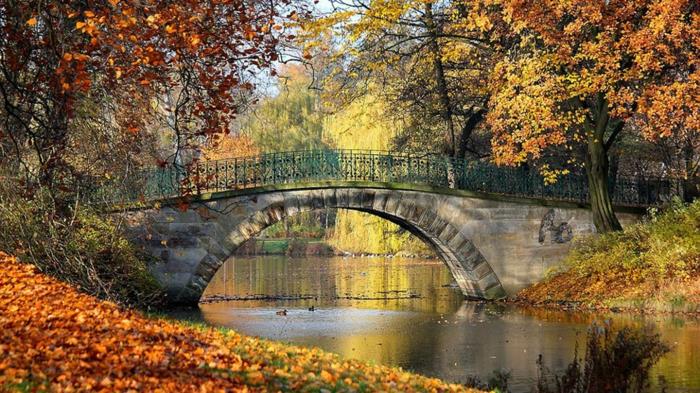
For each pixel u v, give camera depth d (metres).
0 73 16.91
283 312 28.38
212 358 11.81
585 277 30.36
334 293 36.81
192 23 15.35
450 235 32.12
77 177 18.70
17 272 15.60
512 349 21.06
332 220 88.12
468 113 36.31
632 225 31.12
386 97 36.59
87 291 17.67
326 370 12.80
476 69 34.56
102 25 15.38
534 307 29.83
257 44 16.75
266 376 11.34
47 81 16.50
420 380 13.74
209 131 17.67
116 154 20.20
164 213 29.33
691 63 27.16
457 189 32.00
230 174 31.16
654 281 27.86
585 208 32.69
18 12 15.66
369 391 11.77
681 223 29.41
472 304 31.70
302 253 67.44
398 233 58.16
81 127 19.84
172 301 29.62
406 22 33.19
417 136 39.28
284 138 58.00
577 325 24.70
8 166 17.47
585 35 29.69
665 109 26.66
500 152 29.88
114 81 17.47
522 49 30.56
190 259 29.56
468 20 29.97
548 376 17.50
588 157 32.06
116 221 24.80
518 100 28.50
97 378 9.83
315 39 31.34
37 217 18.14
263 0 17.11
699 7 27.48
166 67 17.33
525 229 32.56
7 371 9.47
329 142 55.22
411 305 31.67
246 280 44.06
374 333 24.03
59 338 11.38
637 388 12.70
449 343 22.11
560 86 28.53
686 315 25.62
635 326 22.92
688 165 35.12
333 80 35.12
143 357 11.13
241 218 29.98
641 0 27.39
